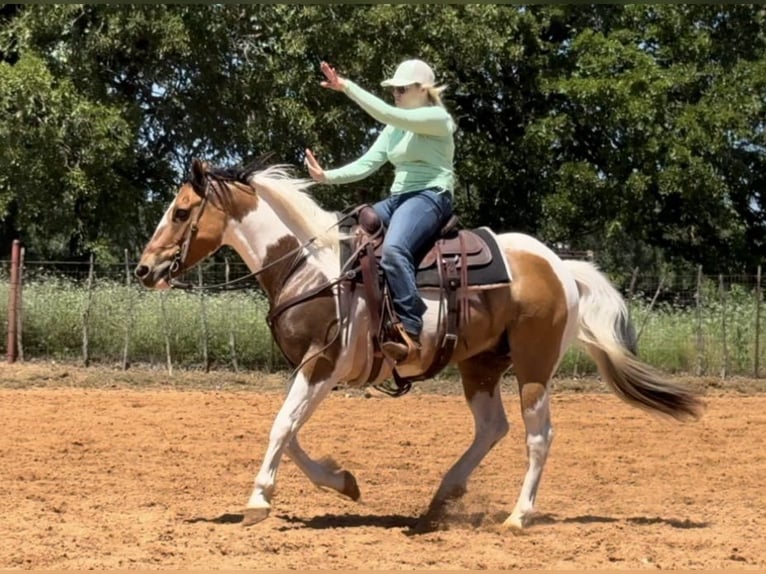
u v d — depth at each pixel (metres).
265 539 6.62
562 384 17.38
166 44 21.08
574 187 25.56
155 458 10.11
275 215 7.39
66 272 19.95
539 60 26.73
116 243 23.59
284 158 22.64
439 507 7.45
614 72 26.16
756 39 27.61
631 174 25.61
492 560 6.25
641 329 18.64
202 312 18.09
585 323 7.79
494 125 28.34
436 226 7.34
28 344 18.41
